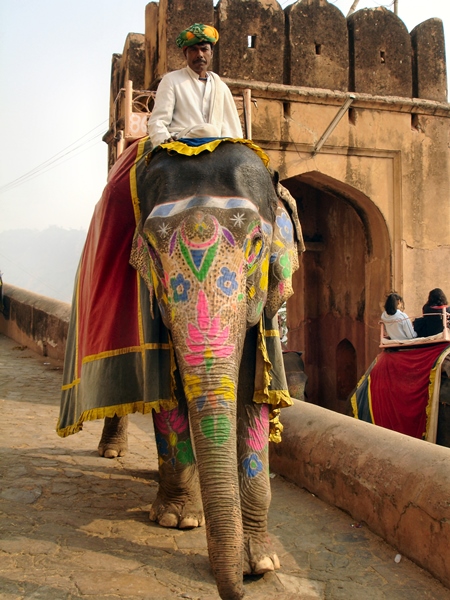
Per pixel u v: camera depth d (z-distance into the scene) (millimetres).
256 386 3275
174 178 3027
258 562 3164
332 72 10492
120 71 11703
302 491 4523
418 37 11125
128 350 3557
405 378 7926
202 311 2727
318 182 10852
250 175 3061
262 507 3271
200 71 3846
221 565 2449
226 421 2627
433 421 7457
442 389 7516
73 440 5664
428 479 3441
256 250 2955
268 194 3168
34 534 3545
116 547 3461
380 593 3105
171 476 3748
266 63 10125
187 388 2688
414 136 11008
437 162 11133
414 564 3402
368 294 11359
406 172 10961
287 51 10375
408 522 3461
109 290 3639
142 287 3438
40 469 4719
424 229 11078
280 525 3910
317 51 10500
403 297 10922
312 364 12914
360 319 11727
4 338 12555
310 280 12938
